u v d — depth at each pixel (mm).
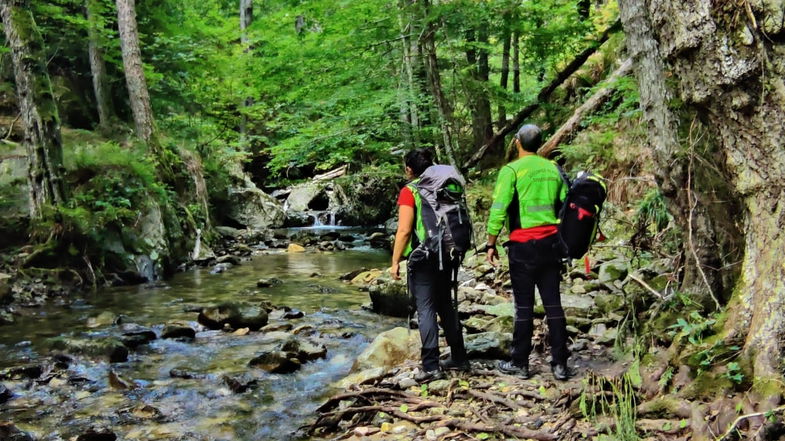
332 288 8352
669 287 4699
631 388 3145
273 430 3559
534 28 9914
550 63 11102
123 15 11859
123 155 10219
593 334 4715
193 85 15188
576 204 3613
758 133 2900
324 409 3789
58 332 6016
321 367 4770
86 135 12398
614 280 5984
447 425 3277
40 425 3701
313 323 6207
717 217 3811
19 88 8367
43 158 8383
